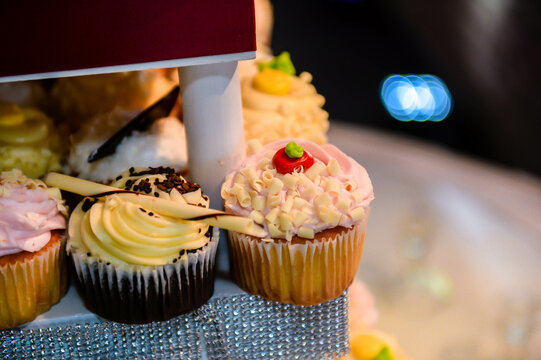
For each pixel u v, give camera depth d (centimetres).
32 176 43
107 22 34
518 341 60
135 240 37
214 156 41
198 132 41
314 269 39
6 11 34
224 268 43
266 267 39
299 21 150
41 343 40
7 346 40
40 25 34
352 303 54
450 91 122
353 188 39
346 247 39
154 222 37
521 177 77
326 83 129
